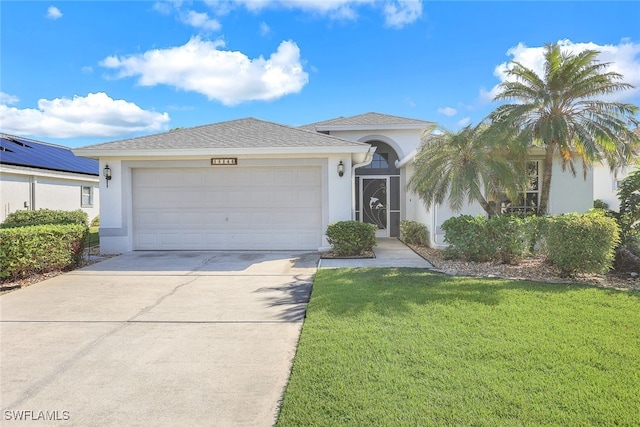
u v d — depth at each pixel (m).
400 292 6.27
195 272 8.55
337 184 11.10
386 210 15.65
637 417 2.79
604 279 7.28
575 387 3.21
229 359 4.07
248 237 11.41
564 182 11.53
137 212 11.43
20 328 5.09
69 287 7.27
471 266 8.57
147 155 10.91
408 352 3.95
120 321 5.35
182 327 5.08
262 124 13.10
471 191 9.17
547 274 7.70
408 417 2.84
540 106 9.11
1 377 3.71
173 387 3.49
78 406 3.20
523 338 4.28
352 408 2.97
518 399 3.03
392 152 15.81
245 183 11.36
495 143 8.90
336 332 4.54
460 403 3.00
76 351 4.33
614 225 7.19
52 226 8.59
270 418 2.98
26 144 21.98
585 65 8.93
